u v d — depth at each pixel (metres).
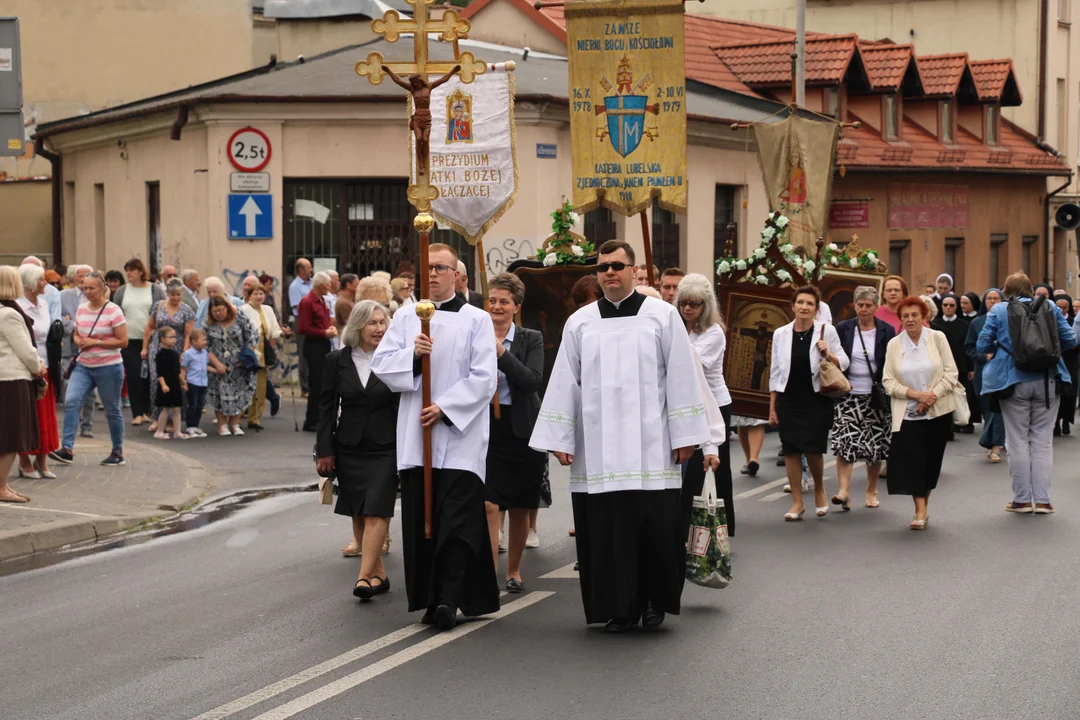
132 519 12.34
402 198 25.39
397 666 7.65
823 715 6.73
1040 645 8.08
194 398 18.55
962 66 40.84
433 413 8.52
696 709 6.82
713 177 30.22
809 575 10.12
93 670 7.60
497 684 7.29
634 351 8.35
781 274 15.54
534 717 6.70
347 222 25.27
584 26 12.64
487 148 11.27
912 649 7.98
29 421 12.95
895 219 38.12
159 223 27.23
